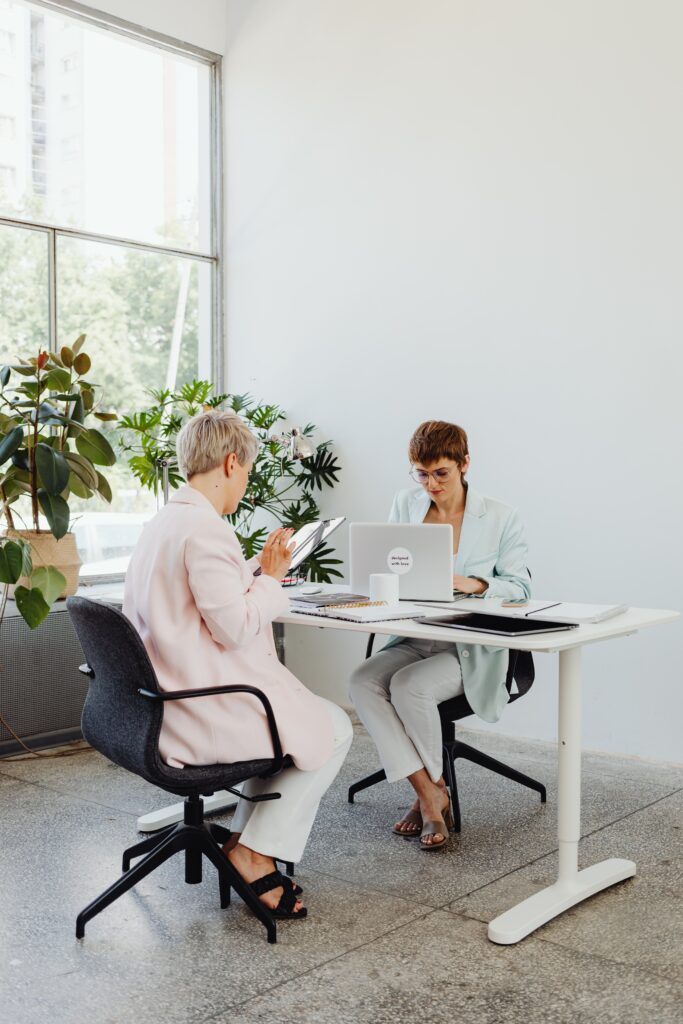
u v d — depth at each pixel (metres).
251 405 5.51
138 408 5.31
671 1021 2.08
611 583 4.13
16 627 4.21
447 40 4.57
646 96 3.96
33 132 4.86
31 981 2.29
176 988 2.25
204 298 5.63
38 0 4.79
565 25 4.17
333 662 5.19
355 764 4.07
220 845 2.82
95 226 5.11
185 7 5.37
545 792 3.59
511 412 4.42
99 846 3.17
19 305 4.83
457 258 4.58
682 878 2.87
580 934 2.51
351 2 4.95
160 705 2.30
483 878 2.88
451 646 3.29
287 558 2.66
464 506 3.41
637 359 4.02
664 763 4.02
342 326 5.07
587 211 4.14
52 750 4.32
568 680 2.62
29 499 4.67
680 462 3.92
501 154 4.40
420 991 2.22
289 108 5.26
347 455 5.07
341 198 5.05
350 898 2.75
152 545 2.47
